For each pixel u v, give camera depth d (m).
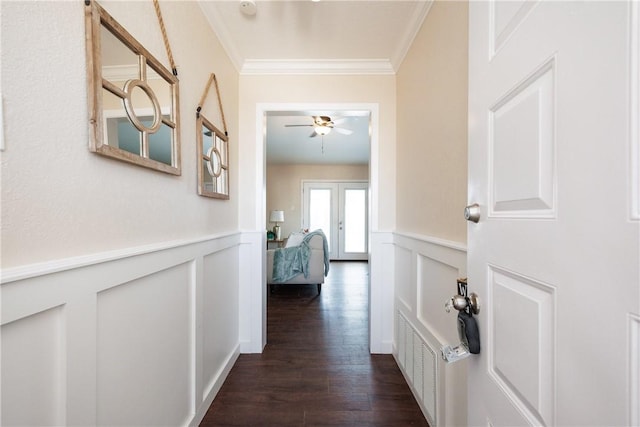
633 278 0.33
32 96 0.62
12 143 0.58
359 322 2.86
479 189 0.70
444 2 1.32
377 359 2.12
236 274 2.13
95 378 0.77
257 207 2.22
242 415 1.53
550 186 0.46
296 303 3.49
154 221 1.07
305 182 6.89
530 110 0.51
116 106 0.85
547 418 0.46
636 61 0.34
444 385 1.28
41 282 0.62
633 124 0.34
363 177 6.92
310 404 1.62
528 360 0.51
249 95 2.21
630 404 0.33
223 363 1.84
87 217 0.76
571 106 0.42
